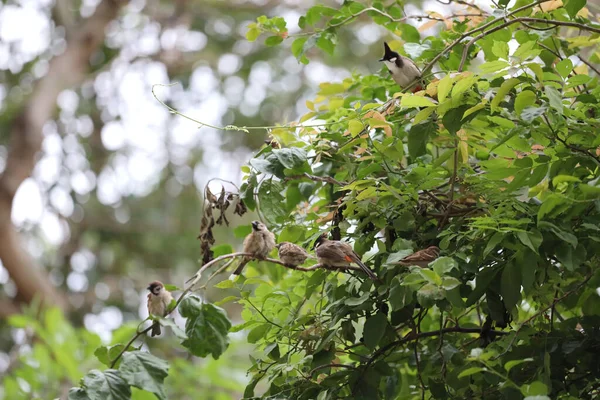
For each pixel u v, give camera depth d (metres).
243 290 7.11
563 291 6.86
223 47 24.28
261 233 7.40
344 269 6.71
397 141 6.62
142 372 6.16
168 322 6.40
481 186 6.50
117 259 23.94
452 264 5.52
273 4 24.09
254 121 23.39
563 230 5.88
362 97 8.70
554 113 5.98
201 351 6.48
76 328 22.75
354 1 9.02
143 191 24.64
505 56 5.96
